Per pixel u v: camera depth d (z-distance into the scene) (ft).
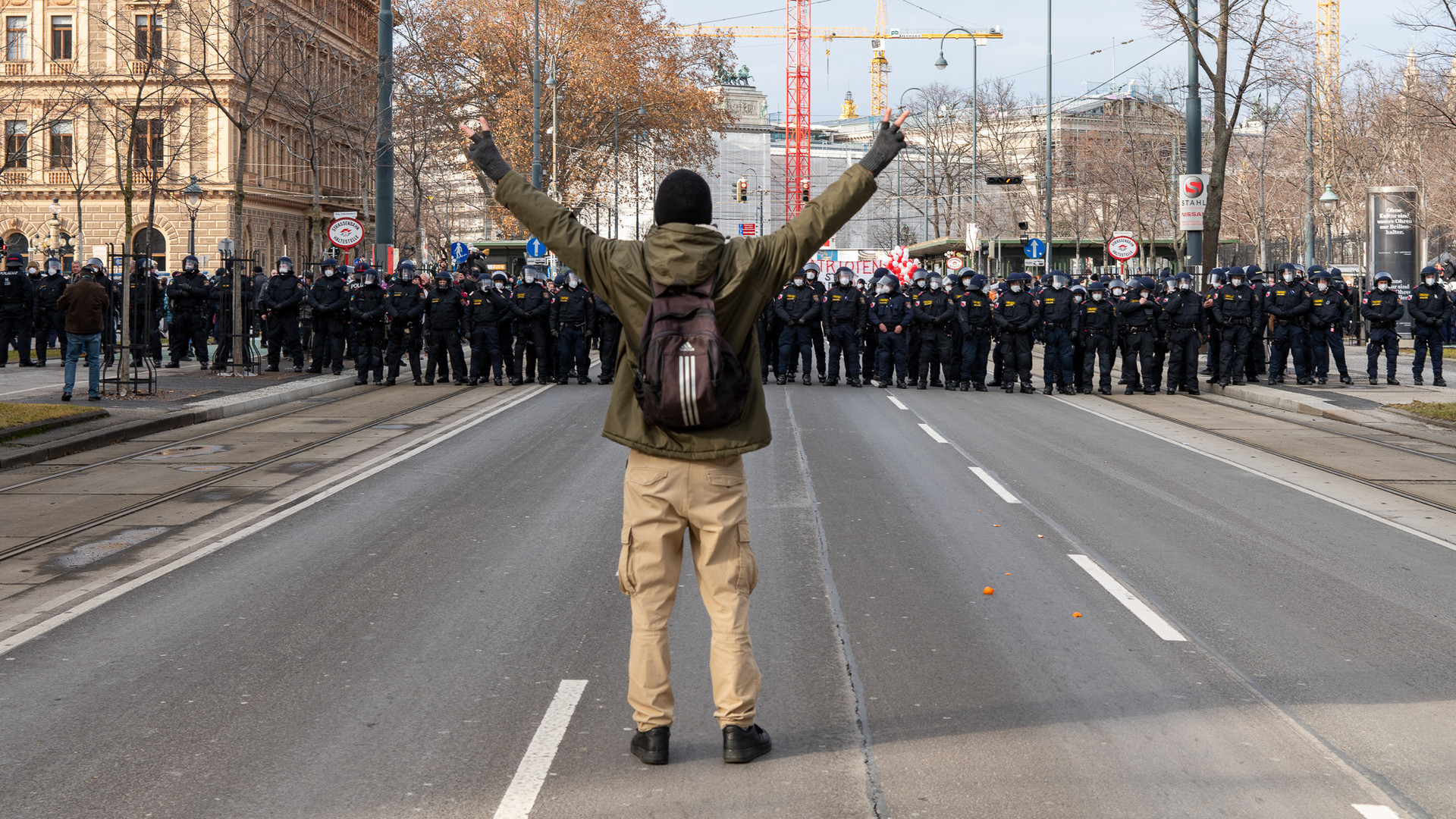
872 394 73.56
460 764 16.34
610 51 201.46
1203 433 54.90
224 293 82.33
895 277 79.20
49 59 181.57
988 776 15.98
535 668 20.45
